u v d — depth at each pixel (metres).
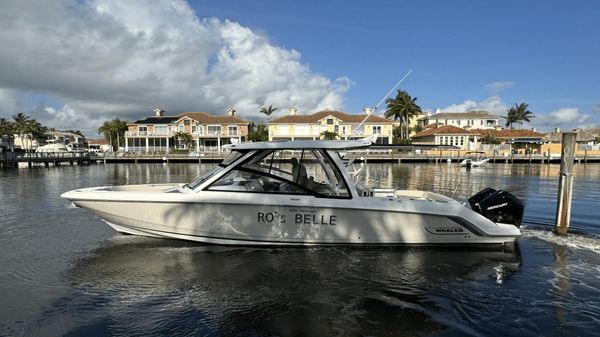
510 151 58.50
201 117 75.75
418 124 94.31
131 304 4.42
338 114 68.31
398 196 7.63
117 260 5.88
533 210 10.71
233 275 5.30
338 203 6.15
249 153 6.45
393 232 6.30
